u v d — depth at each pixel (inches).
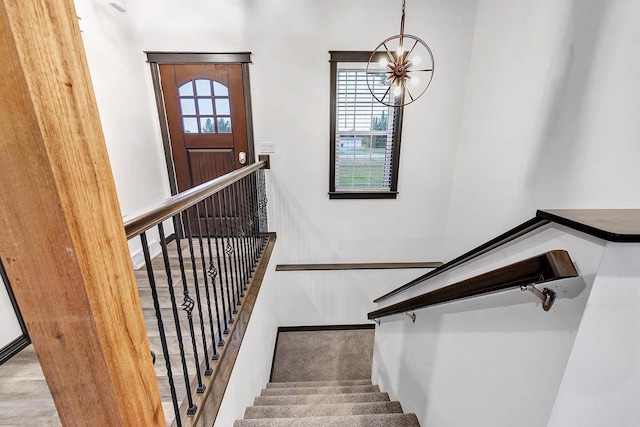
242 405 70.0
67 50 16.0
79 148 17.1
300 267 138.3
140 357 23.4
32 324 18.8
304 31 110.0
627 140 55.8
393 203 131.7
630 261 21.3
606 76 59.4
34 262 17.3
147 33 107.6
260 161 116.2
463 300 43.4
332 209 132.3
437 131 121.4
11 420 45.1
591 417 25.1
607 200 60.2
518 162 86.9
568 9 67.9
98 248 18.8
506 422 33.1
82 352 19.4
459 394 44.9
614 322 22.5
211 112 117.9
